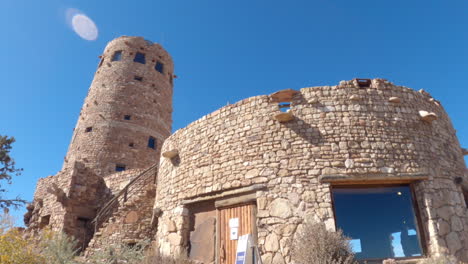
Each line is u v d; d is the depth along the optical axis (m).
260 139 9.55
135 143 23.56
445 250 7.73
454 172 9.51
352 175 8.47
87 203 16.61
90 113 24.23
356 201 8.93
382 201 8.99
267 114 9.79
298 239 7.90
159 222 11.48
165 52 29.78
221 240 9.23
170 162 11.93
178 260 9.01
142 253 10.25
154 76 27.45
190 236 10.08
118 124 23.64
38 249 7.67
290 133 9.29
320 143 8.96
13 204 20.17
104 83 25.62
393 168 8.59
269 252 8.15
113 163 22.06
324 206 8.22
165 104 27.55
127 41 27.73
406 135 9.16
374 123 9.18
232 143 10.00
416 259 7.80
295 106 9.62
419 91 10.38
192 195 10.26
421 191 8.48
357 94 9.59
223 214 9.52
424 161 8.92
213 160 10.21
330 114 9.30
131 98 25.12
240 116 10.24
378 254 8.37
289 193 8.59
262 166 9.17
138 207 13.09
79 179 16.64
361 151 8.77
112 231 12.43
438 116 10.34
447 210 8.42
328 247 7.32
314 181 8.56
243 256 6.27
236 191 9.24
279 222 8.36
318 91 9.69
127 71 26.28
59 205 16.28
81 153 22.36
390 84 9.92
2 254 6.79
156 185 13.89
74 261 8.82
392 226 8.66
